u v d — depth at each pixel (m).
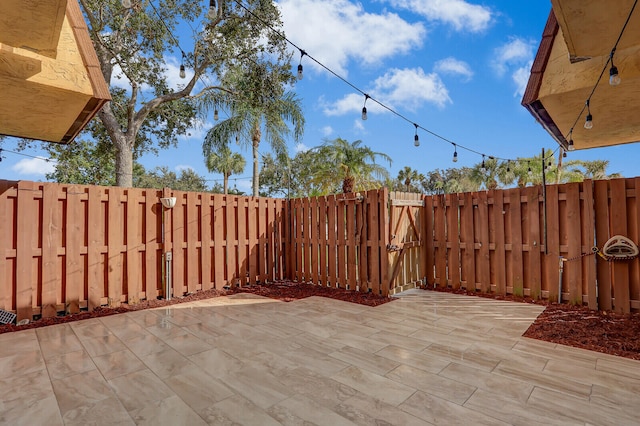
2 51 2.92
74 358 3.23
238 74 10.37
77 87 3.32
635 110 4.00
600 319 4.29
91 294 5.08
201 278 6.27
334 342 3.61
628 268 4.55
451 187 27.53
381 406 2.32
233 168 25.50
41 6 2.49
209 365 3.04
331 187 12.83
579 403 2.33
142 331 4.04
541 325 4.10
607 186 4.73
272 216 7.38
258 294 6.13
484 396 2.44
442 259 6.52
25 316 4.48
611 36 2.80
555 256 5.17
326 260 6.82
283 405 2.35
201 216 6.31
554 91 3.66
